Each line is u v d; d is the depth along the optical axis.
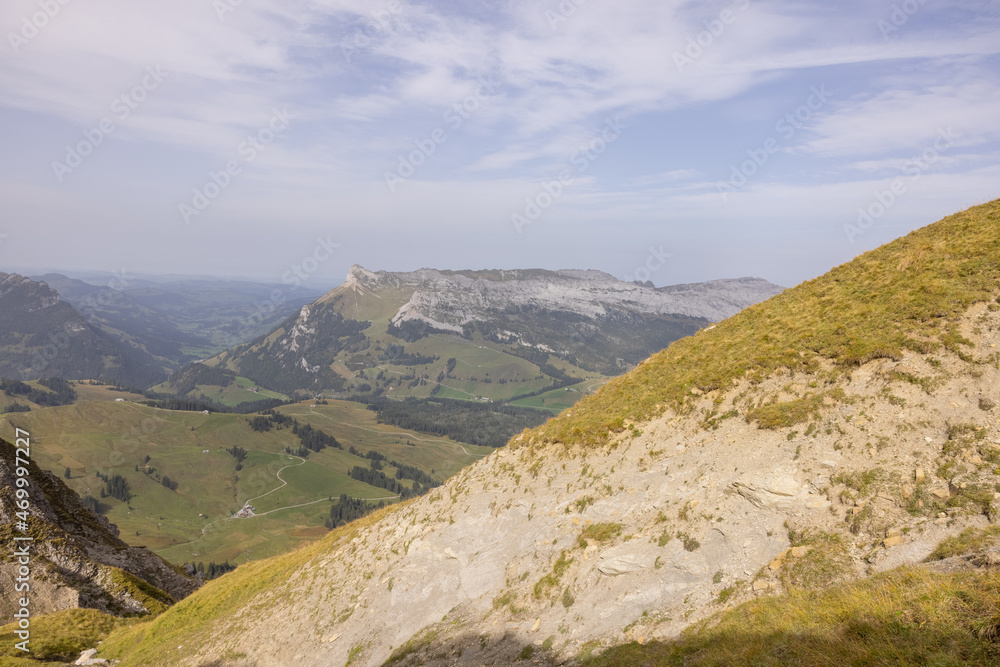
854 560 17.36
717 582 19.94
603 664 19.09
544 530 29.08
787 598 16.95
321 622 36.16
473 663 24.17
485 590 29.05
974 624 11.43
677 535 22.61
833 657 12.56
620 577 22.92
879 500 18.59
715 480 23.67
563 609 23.83
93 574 60.81
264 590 44.78
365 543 40.69
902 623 12.53
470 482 37.44
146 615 58.22
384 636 31.34
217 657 38.75
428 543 34.69
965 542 15.30
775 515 20.69
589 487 29.34
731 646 15.47
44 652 47.00
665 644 18.20
